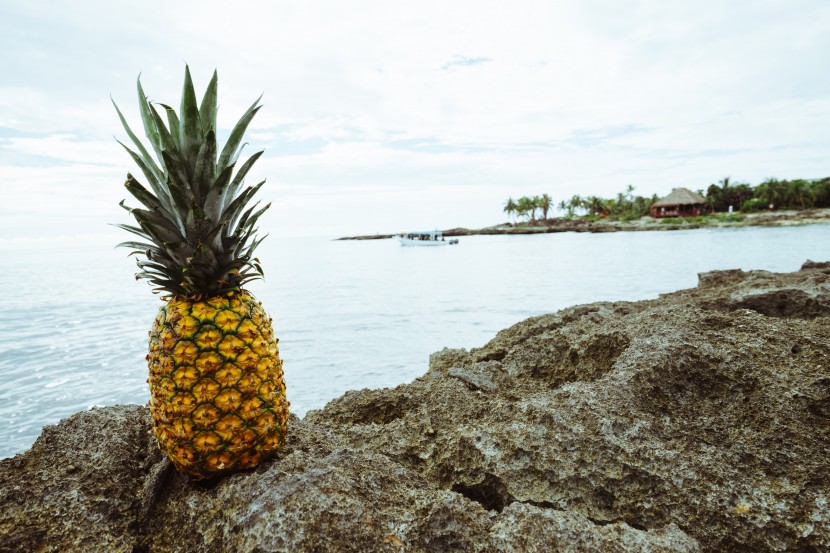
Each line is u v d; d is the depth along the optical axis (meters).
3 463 3.05
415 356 16.52
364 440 3.79
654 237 104.88
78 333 24.28
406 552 2.30
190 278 2.67
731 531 2.61
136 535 2.68
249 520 2.39
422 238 138.75
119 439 3.21
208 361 2.54
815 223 115.81
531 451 3.14
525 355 5.55
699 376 3.80
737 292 6.38
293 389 13.27
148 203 2.68
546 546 2.29
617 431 3.24
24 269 92.25
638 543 2.33
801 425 3.23
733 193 150.62
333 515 2.38
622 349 4.58
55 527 2.52
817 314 5.57
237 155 2.89
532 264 55.91
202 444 2.61
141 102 2.77
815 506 2.62
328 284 44.16
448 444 3.45
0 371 17.08
